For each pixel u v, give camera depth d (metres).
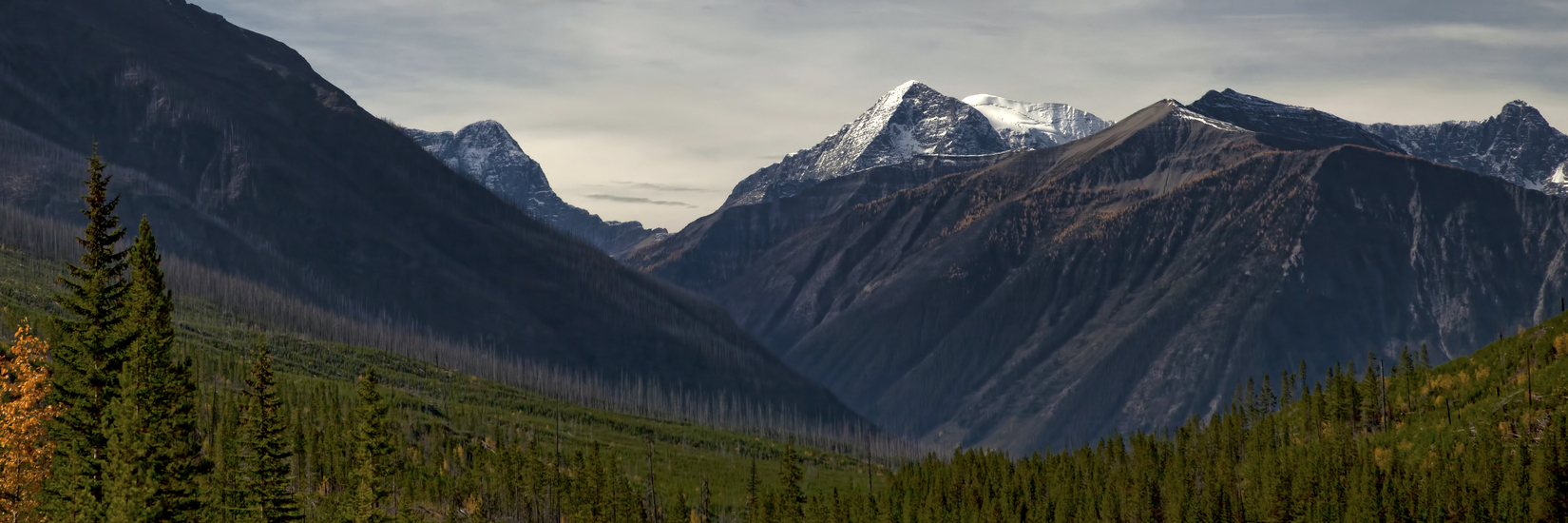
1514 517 173.25
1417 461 199.25
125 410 89.19
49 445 91.31
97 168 99.88
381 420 157.38
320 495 178.50
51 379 92.69
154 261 104.31
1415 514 180.00
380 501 153.62
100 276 97.50
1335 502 191.12
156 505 89.88
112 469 87.00
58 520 87.31
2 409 89.12
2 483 89.06
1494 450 188.12
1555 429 182.50
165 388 97.44
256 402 128.50
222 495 127.06
